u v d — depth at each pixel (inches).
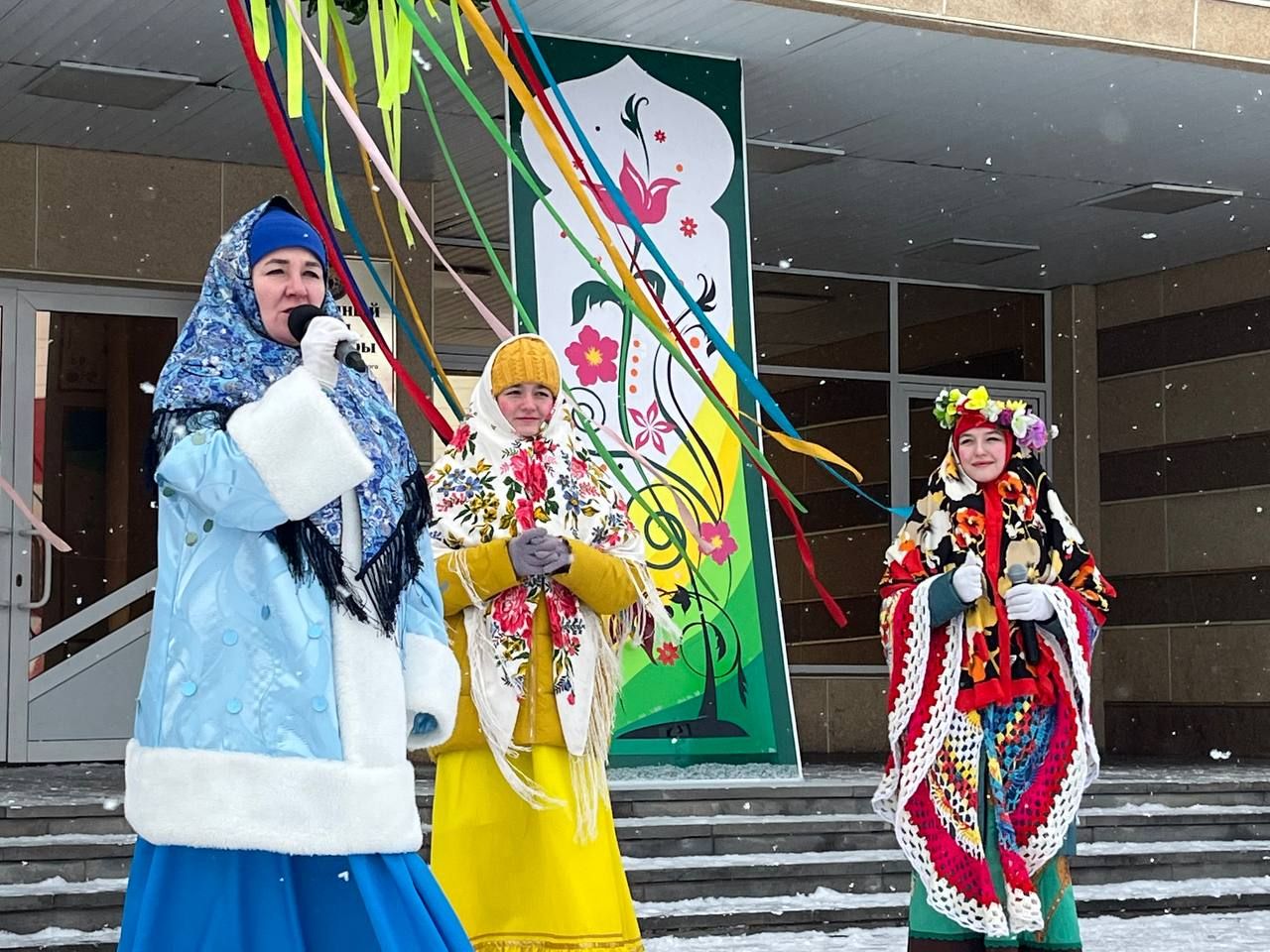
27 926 231.1
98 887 240.7
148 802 111.3
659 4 315.3
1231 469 502.6
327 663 112.0
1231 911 291.9
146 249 392.2
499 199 431.8
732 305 341.1
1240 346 502.6
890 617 198.5
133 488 397.1
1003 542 199.9
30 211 383.2
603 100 334.6
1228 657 500.1
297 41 148.6
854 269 521.3
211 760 110.5
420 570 119.6
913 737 194.7
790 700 332.2
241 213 400.5
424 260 413.4
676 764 321.4
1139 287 531.5
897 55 342.3
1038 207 453.1
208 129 374.9
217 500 109.8
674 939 250.4
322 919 112.6
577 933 174.1
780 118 379.9
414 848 114.7
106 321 397.1
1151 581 522.3
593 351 327.0
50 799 274.2
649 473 327.3
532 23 325.4
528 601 180.7
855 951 239.0
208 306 116.6
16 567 384.8
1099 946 248.7
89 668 390.6
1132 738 524.7
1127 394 532.1
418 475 121.4
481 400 192.7
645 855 283.0
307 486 109.5
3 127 373.4
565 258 327.0
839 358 523.2
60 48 327.9
